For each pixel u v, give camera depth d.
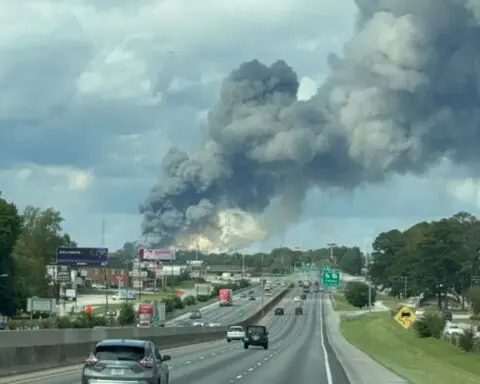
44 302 114.38
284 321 163.75
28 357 36.59
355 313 175.25
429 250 195.38
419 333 89.75
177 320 159.50
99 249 169.00
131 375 23.16
